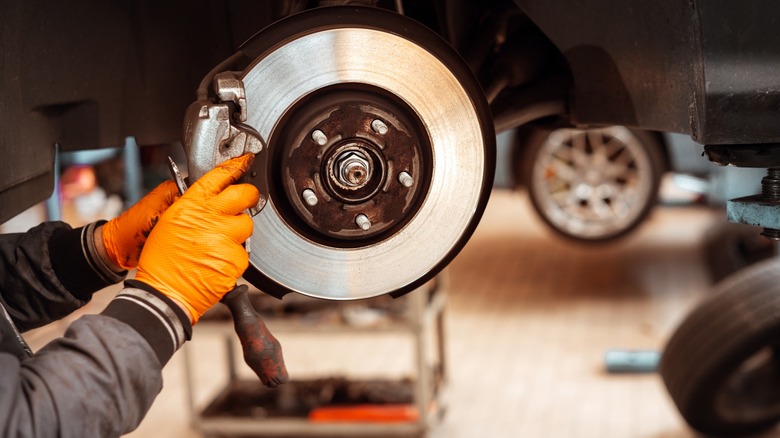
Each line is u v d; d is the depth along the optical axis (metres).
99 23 1.22
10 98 1.09
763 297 3.03
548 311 5.20
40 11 1.14
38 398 0.83
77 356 0.85
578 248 6.41
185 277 0.88
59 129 1.25
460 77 0.93
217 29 1.24
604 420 3.86
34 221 4.77
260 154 0.89
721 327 3.06
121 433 0.88
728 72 0.96
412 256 0.95
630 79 1.10
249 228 0.90
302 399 3.86
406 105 0.92
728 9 0.95
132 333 0.87
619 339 4.72
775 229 1.03
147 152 6.46
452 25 1.29
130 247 1.13
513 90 1.34
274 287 0.95
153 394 0.89
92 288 1.18
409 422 3.64
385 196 0.93
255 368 0.92
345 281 0.94
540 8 1.13
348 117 0.91
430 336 4.95
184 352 3.77
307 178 0.92
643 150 5.52
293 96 0.91
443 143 0.93
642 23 1.07
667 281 5.57
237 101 0.88
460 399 4.13
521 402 4.07
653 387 4.14
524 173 5.69
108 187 6.64
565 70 1.33
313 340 5.01
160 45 1.26
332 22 0.92
